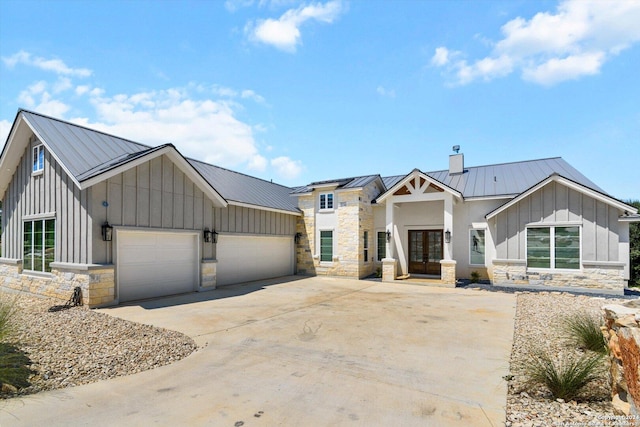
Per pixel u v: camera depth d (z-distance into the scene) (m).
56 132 10.21
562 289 12.59
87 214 8.81
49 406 3.70
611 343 3.57
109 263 9.07
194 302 9.95
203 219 12.23
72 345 5.59
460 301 10.45
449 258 14.06
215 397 3.96
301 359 5.32
